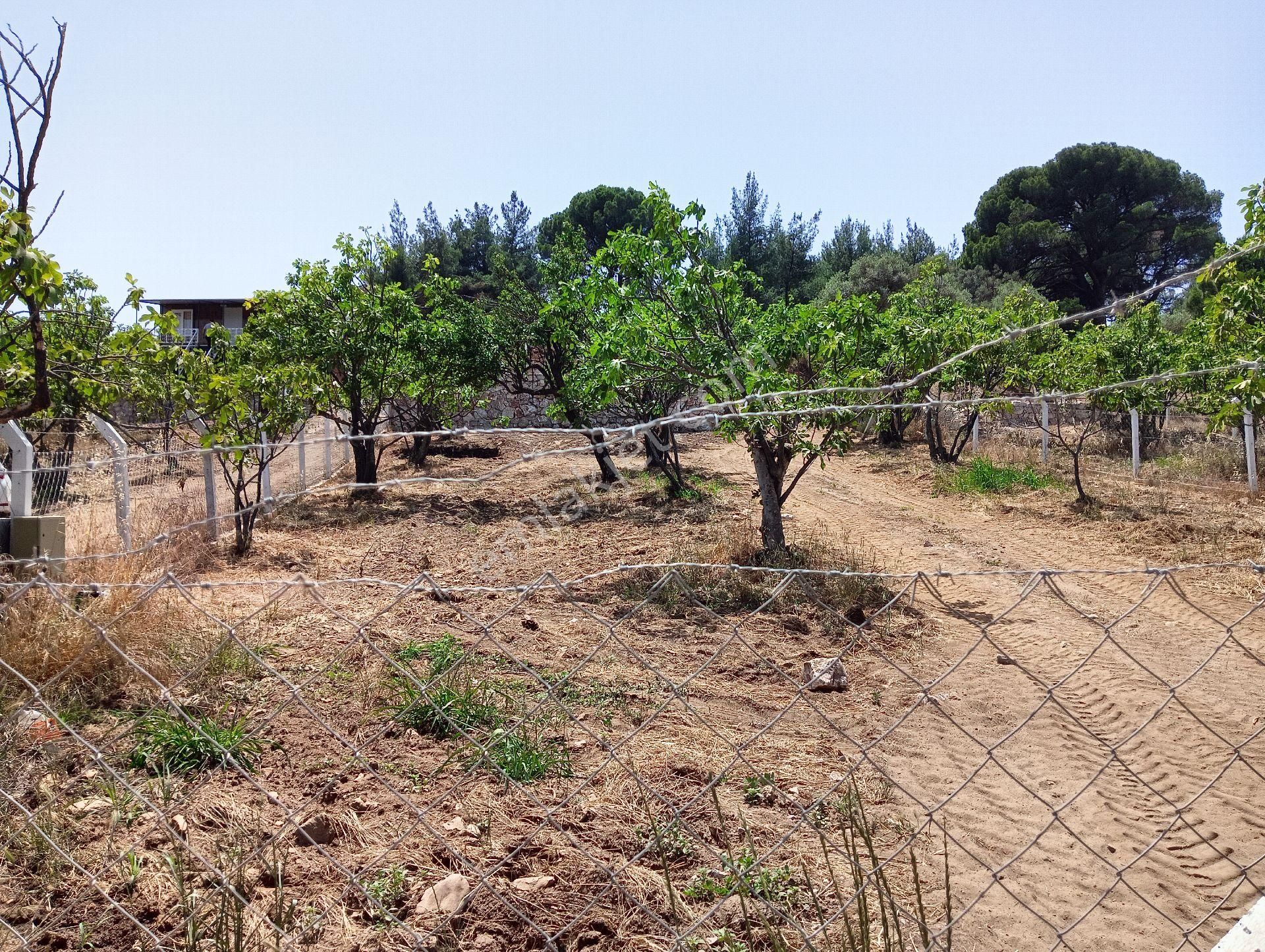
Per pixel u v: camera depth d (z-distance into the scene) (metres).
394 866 3.41
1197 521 11.45
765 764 4.51
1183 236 34.06
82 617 2.64
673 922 3.14
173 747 4.15
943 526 12.05
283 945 2.87
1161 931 3.34
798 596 7.94
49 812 3.55
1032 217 36.56
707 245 9.55
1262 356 7.03
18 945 2.71
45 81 3.46
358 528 12.01
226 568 8.90
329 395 13.90
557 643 6.59
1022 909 3.40
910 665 6.41
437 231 38.34
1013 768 4.70
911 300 15.63
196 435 10.93
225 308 33.81
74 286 11.70
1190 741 5.09
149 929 2.95
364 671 5.41
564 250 16.31
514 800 3.99
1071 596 8.39
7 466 9.93
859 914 2.49
